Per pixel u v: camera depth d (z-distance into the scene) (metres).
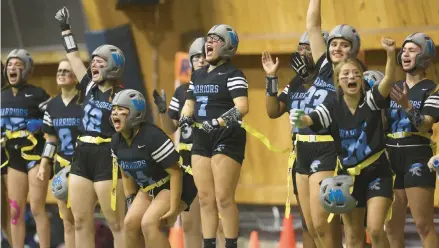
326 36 24.38
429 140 24.06
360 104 20.44
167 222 22.47
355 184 20.59
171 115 26.95
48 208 36.88
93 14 35.44
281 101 24.36
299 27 33.06
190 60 26.48
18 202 29.20
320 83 22.23
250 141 34.41
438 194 30.86
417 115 22.47
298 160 22.56
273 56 33.72
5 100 29.16
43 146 29.48
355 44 22.09
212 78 23.61
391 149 24.19
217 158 23.38
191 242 26.67
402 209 24.39
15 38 37.25
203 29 34.62
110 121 23.95
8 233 30.41
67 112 27.09
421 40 23.94
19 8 36.69
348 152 20.55
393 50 19.88
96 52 24.22
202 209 23.89
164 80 35.19
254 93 34.16
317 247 22.94
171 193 22.09
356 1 32.03
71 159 27.09
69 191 24.38
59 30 36.31
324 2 32.56
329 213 21.44
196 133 23.89
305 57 23.30
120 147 22.34
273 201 33.81
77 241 24.36
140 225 22.58
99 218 35.09
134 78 35.06
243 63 34.28
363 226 21.00
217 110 23.58
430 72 31.25
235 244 23.61
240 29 34.00
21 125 29.06
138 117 21.94
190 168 24.11
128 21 35.31
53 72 37.28
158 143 21.89
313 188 21.70
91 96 24.38
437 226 30.33
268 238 32.69
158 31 35.09
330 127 20.70
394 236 24.58
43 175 27.81
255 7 33.59
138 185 23.27
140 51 35.38
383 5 31.62
